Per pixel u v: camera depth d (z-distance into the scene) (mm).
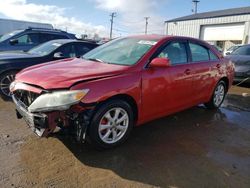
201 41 5027
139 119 3758
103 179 2850
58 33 9734
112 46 4492
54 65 3902
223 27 28297
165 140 3926
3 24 16734
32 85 3260
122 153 3436
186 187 2787
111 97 3324
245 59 8461
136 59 3787
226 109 5797
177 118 4984
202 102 5129
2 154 3268
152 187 2762
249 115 5430
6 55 6023
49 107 2975
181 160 3334
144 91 3658
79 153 3369
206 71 4883
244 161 3389
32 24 17906
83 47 6887
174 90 4164
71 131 3166
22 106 3404
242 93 7676
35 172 2916
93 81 3164
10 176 2820
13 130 4027
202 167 3188
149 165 3174
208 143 3898
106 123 3389
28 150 3400
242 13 26000
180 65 4293
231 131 4445
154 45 4012
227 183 2881
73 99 2965
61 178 2830
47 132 3059
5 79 5711
